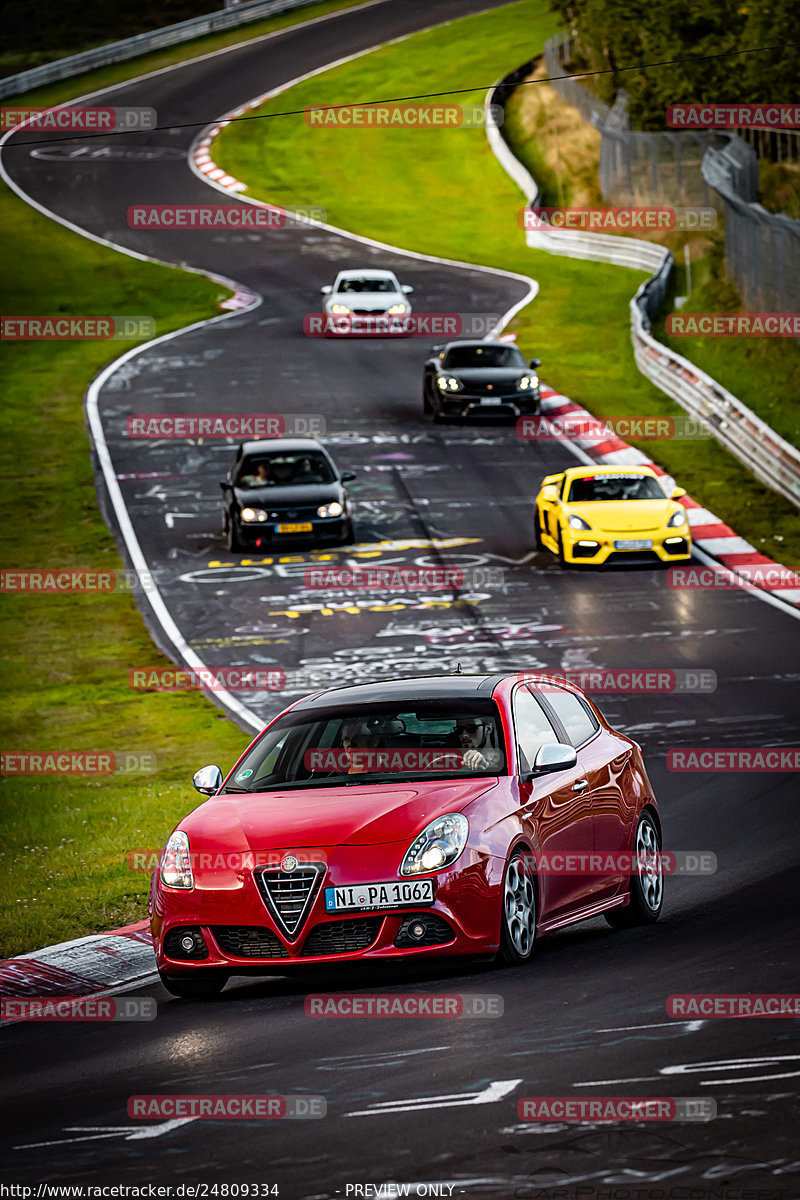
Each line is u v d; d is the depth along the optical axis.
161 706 72.62
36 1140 21.73
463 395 125.12
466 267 194.12
